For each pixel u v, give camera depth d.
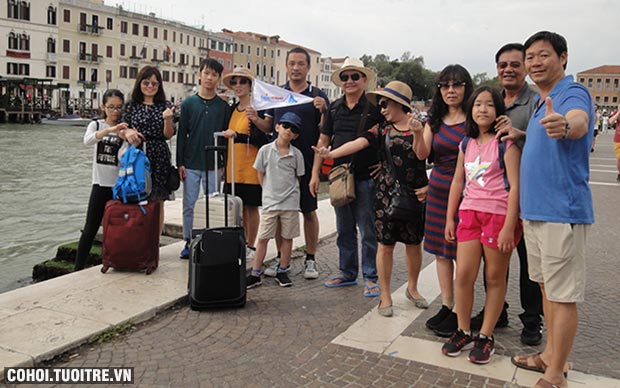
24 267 7.87
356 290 5.29
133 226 5.29
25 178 18.14
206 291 4.59
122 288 4.94
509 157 3.54
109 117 5.64
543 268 3.19
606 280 5.75
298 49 5.65
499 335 4.22
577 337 4.19
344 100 5.13
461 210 3.78
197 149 5.88
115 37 66.12
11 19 54.72
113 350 3.85
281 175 5.26
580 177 3.09
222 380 3.45
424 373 3.57
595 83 100.94
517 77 3.94
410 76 85.50
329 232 7.70
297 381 3.45
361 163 4.99
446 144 4.19
